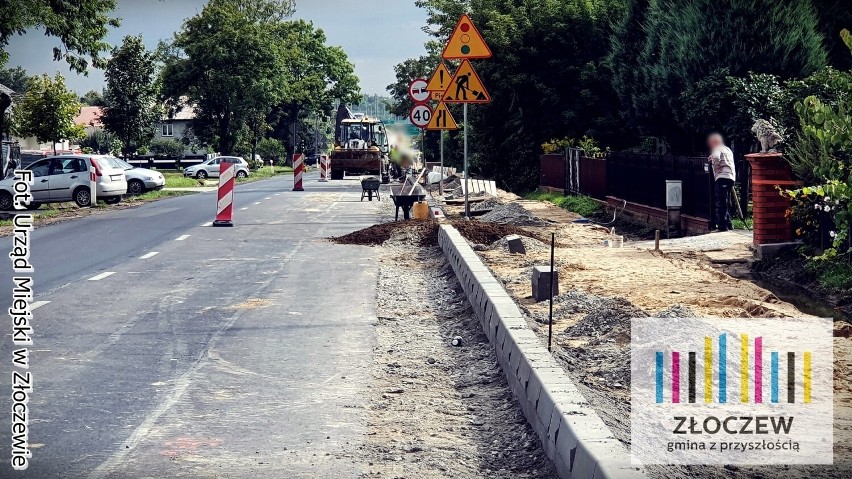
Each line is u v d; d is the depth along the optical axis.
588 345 9.30
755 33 25.80
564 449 5.89
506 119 44.66
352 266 17.11
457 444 6.97
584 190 34.88
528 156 43.88
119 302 13.48
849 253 15.62
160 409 8.04
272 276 15.97
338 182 57.09
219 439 7.21
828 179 15.52
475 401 8.12
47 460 6.75
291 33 118.00
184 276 16.06
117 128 74.81
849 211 14.54
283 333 11.16
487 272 12.32
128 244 21.31
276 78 97.81
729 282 13.59
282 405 8.11
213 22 95.19
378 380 8.91
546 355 7.73
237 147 99.88
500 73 43.03
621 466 5.08
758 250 17.70
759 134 20.14
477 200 30.66
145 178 44.47
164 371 9.38
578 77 42.22
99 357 10.02
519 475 6.26
